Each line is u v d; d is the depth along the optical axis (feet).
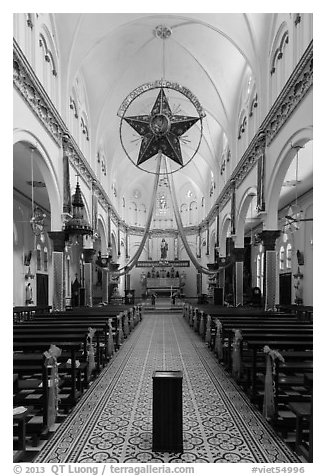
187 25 52.47
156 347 37.88
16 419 14.06
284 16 38.34
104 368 28.71
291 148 34.99
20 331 23.41
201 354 34.19
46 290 67.05
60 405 19.67
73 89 50.19
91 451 14.93
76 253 78.59
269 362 17.98
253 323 27.73
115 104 64.49
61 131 41.83
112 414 18.93
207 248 95.45
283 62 40.19
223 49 53.88
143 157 48.49
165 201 116.47
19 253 55.36
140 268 111.14
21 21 32.07
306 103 30.68
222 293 66.59
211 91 62.03
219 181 79.25
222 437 16.24
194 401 21.03
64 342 20.20
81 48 45.50
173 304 91.61
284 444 15.57
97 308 50.21
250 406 20.17
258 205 44.57
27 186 52.31
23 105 30.55
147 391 22.82
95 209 61.31
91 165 61.31
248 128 54.39
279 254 68.08
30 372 17.51
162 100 47.37
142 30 53.36
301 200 56.65
